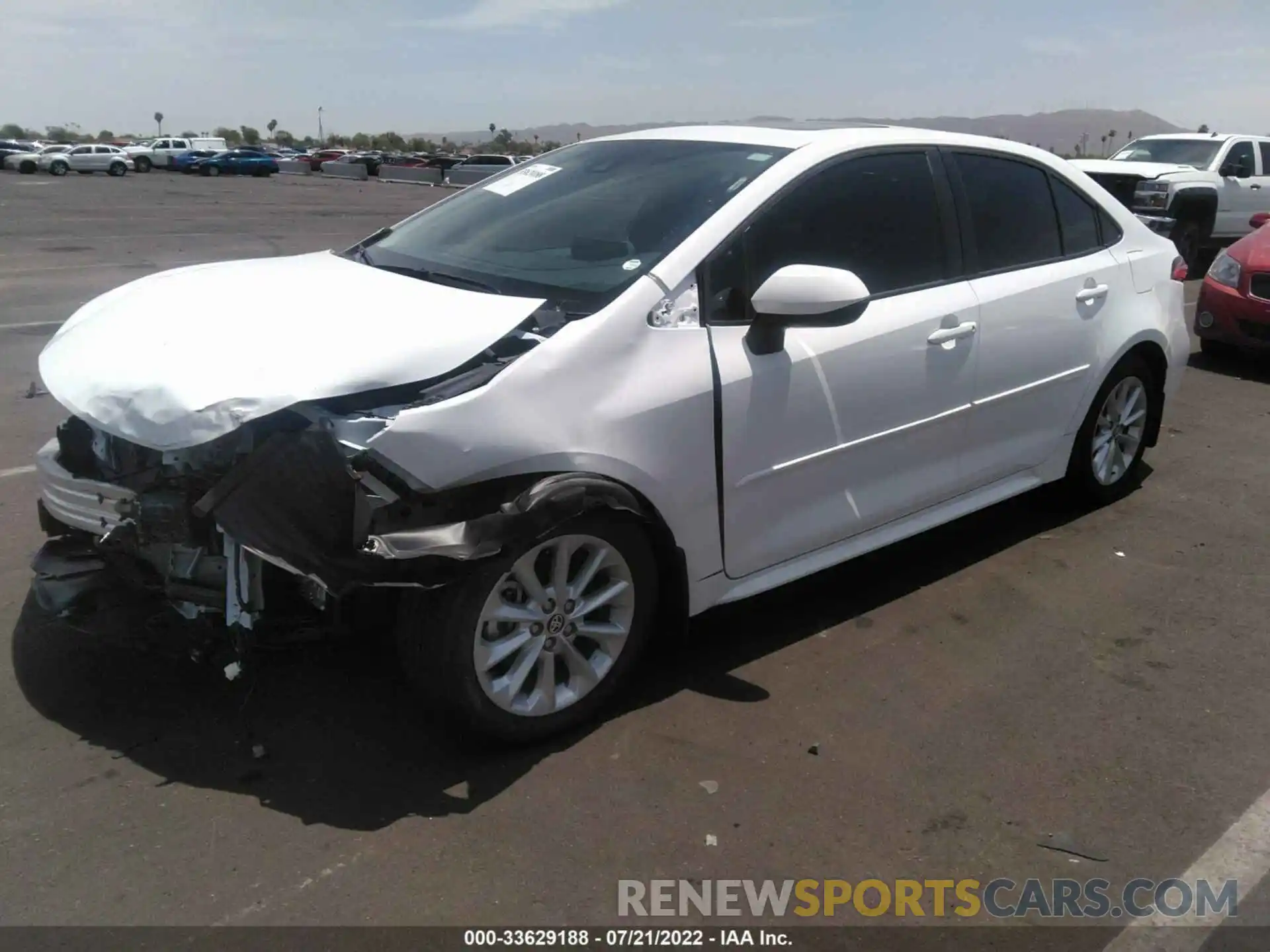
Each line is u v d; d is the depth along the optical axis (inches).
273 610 111.1
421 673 113.6
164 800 110.0
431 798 112.0
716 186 139.2
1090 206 186.9
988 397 163.8
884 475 151.9
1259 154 566.9
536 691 119.8
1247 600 167.0
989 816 113.1
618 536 121.5
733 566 135.6
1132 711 134.6
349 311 120.0
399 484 104.1
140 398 108.1
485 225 153.4
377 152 2861.7
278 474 103.8
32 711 124.4
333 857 102.7
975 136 170.6
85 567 121.6
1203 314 331.9
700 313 127.8
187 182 1611.7
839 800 114.6
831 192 143.8
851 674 141.0
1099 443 197.8
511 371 112.2
